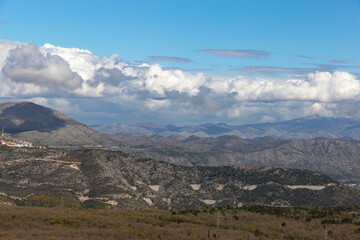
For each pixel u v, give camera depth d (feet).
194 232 366.63
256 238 364.79
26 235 327.26
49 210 428.97
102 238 334.24
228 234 370.12
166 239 339.36
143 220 410.72
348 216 446.19
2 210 409.49
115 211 458.09
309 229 402.52
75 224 377.71
